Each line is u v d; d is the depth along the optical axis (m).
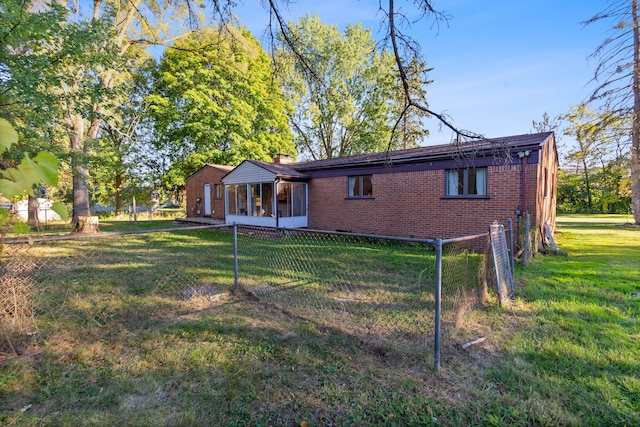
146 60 16.39
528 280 5.68
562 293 4.91
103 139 17.88
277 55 4.60
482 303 4.39
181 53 18.16
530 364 2.88
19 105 5.59
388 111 23.97
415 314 4.07
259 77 20.41
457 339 3.38
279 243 10.35
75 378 2.61
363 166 11.48
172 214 26.77
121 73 13.27
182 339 3.35
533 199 7.98
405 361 2.95
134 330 3.56
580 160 23.80
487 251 4.61
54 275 5.93
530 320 3.88
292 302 4.54
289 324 3.77
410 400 2.39
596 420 2.18
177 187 25.47
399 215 10.55
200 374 2.69
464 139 3.82
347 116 24.17
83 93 8.18
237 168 14.19
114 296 4.76
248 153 20.12
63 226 16.00
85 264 6.95
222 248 9.32
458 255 6.48
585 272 6.26
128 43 12.84
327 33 22.78
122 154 14.41
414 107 4.14
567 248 9.39
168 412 2.22
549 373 2.74
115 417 2.16
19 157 5.20
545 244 9.06
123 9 11.79
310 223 13.45
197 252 8.63
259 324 3.76
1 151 1.00
